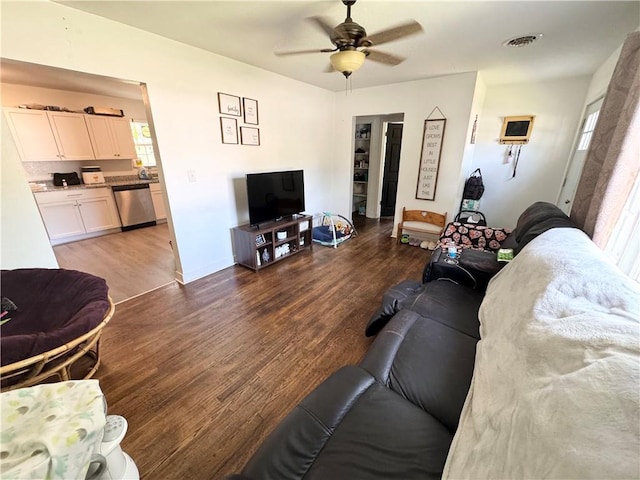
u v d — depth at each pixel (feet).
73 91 13.53
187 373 5.75
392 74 11.14
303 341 6.74
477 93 11.26
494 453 2.47
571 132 12.00
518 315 3.92
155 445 4.34
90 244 13.37
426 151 12.66
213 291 9.15
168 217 9.09
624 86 5.01
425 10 6.02
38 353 3.97
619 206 4.70
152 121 7.96
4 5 5.32
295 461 2.90
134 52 7.18
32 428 2.38
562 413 2.16
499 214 14.20
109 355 6.25
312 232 13.82
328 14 6.28
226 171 10.26
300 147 13.39
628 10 5.85
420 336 4.86
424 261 11.67
